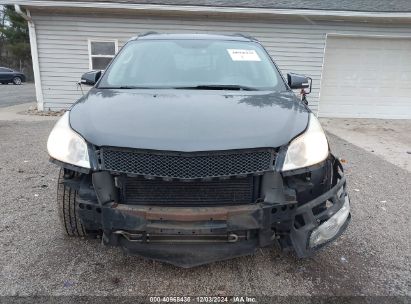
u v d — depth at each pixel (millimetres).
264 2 10961
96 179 2285
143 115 2477
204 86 3209
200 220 2203
